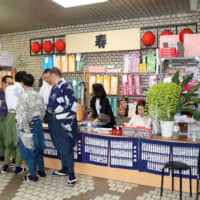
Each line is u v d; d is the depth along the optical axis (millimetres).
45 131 4094
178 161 3037
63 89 3338
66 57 6383
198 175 2910
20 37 7969
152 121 3662
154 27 5949
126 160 3529
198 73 3912
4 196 3137
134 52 5750
